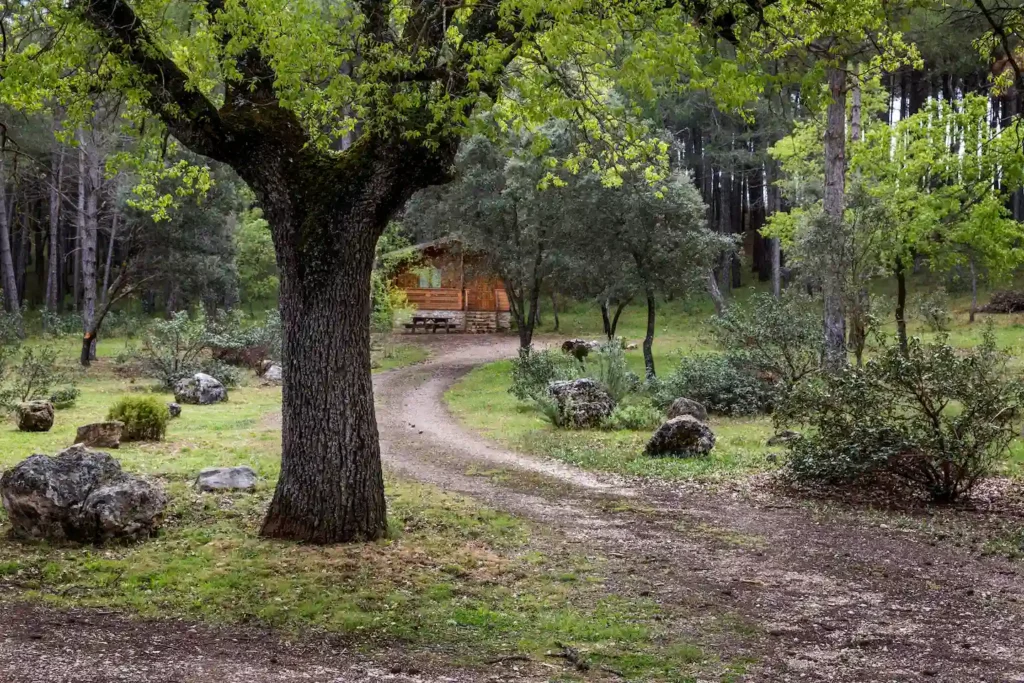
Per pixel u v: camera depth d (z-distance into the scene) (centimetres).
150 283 4231
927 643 682
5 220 3941
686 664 630
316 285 905
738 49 895
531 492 1342
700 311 5025
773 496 1316
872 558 965
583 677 596
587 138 1146
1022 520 1139
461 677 586
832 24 912
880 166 2761
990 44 1195
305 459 922
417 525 1034
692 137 5838
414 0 919
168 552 870
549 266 3139
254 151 880
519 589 823
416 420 2259
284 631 675
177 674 550
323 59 794
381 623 703
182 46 991
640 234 2836
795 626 726
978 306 3969
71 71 926
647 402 2298
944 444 1226
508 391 2662
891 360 1295
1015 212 4881
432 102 805
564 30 784
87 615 681
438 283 4862
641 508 1230
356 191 893
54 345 3816
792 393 1393
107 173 1109
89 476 915
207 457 1499
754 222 6500
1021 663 635
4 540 882
